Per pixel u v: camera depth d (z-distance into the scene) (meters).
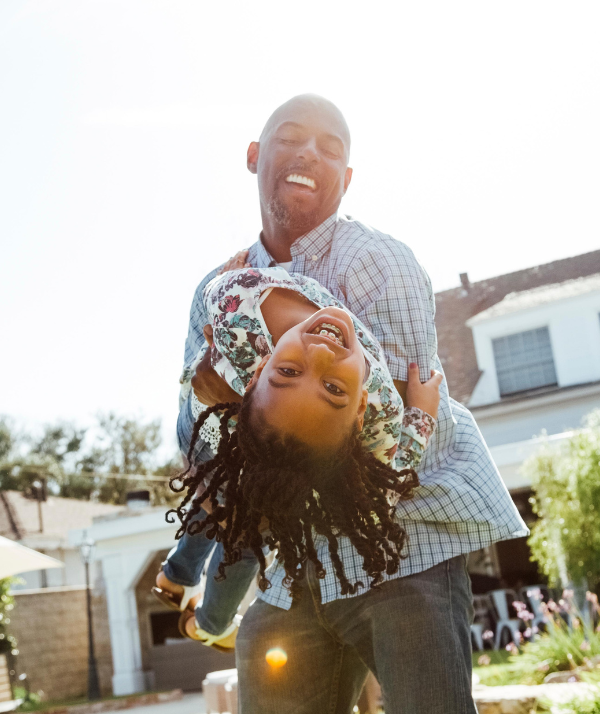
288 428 1.43
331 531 1.50
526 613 8.56
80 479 44.31
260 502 1.43
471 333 19.03
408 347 1.87
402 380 1.85
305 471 1.43
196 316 2.26
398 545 1.54
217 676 6.92
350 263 1.97
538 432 17.22
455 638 1.76
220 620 2.49
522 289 19.16
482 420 17.78
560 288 18.27
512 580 15.92
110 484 45.03
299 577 1.49
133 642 16.34
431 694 1.70
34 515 30.23
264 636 2.05
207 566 2.57
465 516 1.85
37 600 17.73
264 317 1.63
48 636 17.66
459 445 2.04
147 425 46.34
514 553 16.09
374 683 5.69
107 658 16.80
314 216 2.09
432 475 1.93
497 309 18.52
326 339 1.46
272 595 2.06
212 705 6.68
